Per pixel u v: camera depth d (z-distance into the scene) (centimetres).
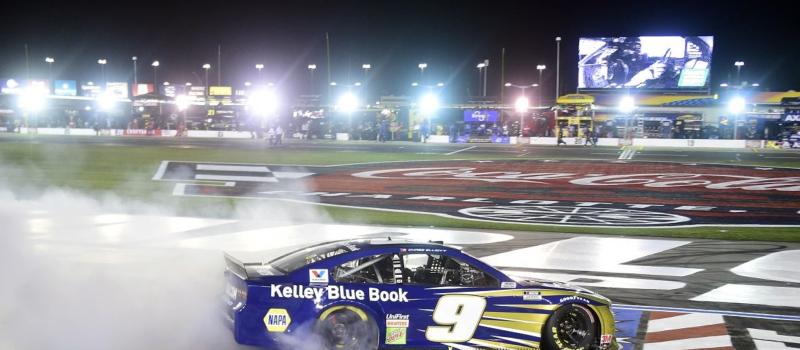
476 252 1584
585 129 6300
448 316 819
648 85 7838
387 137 6794
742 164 4225
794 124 6262
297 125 7381
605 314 863
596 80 7931
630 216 2283
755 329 1014
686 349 909
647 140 6141
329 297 787
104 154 4656
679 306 1143
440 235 1816
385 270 823
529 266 1443
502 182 3222
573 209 2431
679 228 2045
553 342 844
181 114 8644
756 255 1617
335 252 845
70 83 10469
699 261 1534
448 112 7994
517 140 6450
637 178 3425
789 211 2458
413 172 3638
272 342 771
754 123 6462
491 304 830
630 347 912
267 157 4559
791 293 1256
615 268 1445
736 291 1261
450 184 3139
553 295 850
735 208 2512
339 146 5853
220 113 8731
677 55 7750
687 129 6488
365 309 795
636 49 7825
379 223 2031
